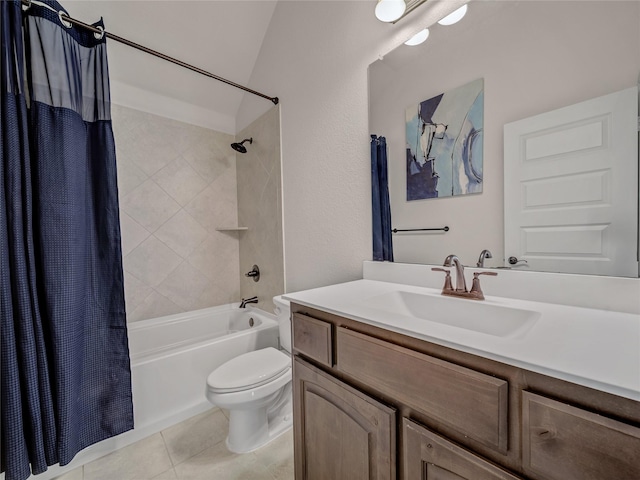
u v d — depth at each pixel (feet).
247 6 6.30
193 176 7.63
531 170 2.94
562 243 2.76
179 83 7.06
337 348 2.76
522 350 1.71
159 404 5.12
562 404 1.47
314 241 5.55
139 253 6.82
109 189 4.45
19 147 3.47
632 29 2.38
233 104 8.02
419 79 3.84
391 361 2.26
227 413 5.57
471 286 3.27
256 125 7.29
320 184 5.35
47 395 3.61
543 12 2.84
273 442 4.77
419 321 2.34
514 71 3.03
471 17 3.35
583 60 2.61
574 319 2.30
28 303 3.46
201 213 7.79
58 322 3.67
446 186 3.63
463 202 3.48
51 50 3.76
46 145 3.68
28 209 3.51
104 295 4.40
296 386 3.28
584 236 2.64
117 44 5.97
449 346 1.91
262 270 7.29
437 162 3.71
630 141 2.40
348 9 4.70
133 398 4.85
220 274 8.16
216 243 8.07
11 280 3.38
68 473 4.14
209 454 4.51
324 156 5.24
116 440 4.64
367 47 4.43
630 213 2.42
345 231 4.91
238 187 8.35
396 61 4.07
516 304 2.79
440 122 3.66
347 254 4.89
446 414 1.92
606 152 2.51
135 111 6.69
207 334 7.45
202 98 7.56
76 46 4.19
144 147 6.84
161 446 4.69
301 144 5.76
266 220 7.03
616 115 2.47
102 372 4.35
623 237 2.46
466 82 3.41
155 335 6.74
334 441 2.81
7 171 3.37
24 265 3.45
